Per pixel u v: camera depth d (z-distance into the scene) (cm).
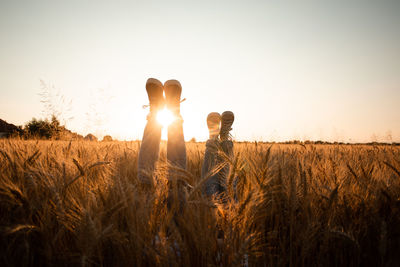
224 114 262
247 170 163
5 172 187
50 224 136
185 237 130
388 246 132
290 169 208
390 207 154
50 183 150
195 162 328
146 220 133
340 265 138
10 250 129
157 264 122
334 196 143
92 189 168
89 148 346
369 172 204
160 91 219
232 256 122
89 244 108
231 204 155
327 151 448
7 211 143
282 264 130
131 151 347
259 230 146
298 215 154
